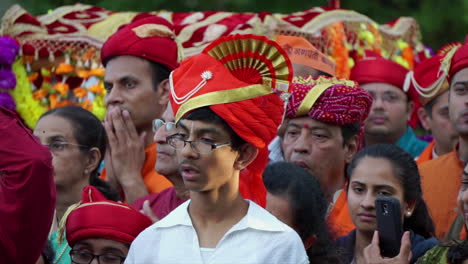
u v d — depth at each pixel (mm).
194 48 17422
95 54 18016
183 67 10664
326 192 14836
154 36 15664
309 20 18062
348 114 14672
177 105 10461
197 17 18469
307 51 16047
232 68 10734
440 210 15391
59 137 14383
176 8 27469
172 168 13773
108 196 14586
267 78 10711
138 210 13711
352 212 13062
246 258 10250
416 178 13125
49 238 13117
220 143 10336
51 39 17906
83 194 12773
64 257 12758
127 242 12273
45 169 11164
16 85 17641
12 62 17484
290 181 12461
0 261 11211
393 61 18875
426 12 28062
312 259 12320
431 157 17594
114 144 15500
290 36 16203
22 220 11109
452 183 15555
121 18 18281
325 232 12539
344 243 13227
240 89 10406
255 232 10398
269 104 10562
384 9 28453
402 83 18266
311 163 14648
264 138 10562
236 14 18406
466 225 12148
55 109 14711
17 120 11477
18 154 11125
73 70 17984
